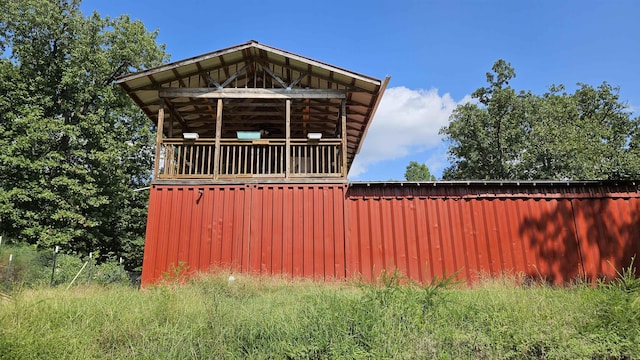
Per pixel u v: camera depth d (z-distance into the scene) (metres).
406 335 4.14
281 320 4.47
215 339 4.10
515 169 24.72
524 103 24.58
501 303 4.91
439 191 10.17
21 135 17.95
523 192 10.20
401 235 9.82
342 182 10.01
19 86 18.72
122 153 20.41
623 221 10.02
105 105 20.64
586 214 10.06
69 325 4.35
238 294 7.18
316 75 11.03
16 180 17.91
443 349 3.92
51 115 19.80
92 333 4.20
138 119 22.72
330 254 9.52
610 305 4.50
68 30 20.72
